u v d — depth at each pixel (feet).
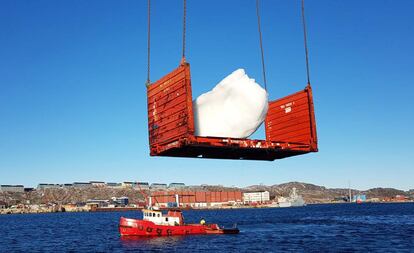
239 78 55.57
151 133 60.75
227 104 54.65
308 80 65.05
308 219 440.86
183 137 52.65
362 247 187.21
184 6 54.90
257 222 407.64
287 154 62.23
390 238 221.05
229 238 233.14
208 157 61.16
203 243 209.77
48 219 634.02
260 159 64.49
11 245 233.96
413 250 174.29
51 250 205.67
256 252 178.60
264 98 54.49
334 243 205.46
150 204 252.21
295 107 66.49
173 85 55.88
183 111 53.26
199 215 654.53
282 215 578.66
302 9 64.80
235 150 56.44
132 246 203.62
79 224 446.60
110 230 333.21
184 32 54.75
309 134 63.46
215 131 54.13
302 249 185.68
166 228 239.09
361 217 457.27
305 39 65.05
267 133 71.15
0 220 641.40
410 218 411.95
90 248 205.67
